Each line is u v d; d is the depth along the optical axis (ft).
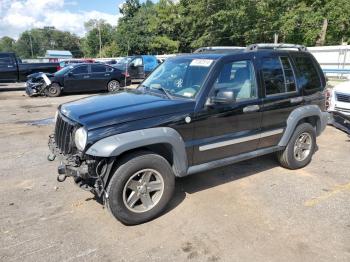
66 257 10.78
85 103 13.76
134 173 12.09
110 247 11.30
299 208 13.82
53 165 18.85
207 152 14.05
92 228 12.42
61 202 14.38
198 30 108.27
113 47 191.83
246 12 94.68
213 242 11.55
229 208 13.84
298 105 17.13
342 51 54.80
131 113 12.15
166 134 12.44
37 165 18.85
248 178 16.85
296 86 17.06
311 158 19.15
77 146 11.85
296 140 17.47
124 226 12.55
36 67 60.18
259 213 13.42
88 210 13.69
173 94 14.32
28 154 20.86
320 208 13.82
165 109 12.69
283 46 17.01
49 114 34.78
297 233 12.03
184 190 15.52
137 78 67.87
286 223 12.69
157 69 17.11
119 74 56.65
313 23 92.43
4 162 19.35
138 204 12.80
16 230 12.26
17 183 16.38
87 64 53.62
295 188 15.69
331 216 13.19
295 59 17.31
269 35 96.48
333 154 20.67
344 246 11.28
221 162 14.66
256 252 10.99
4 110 37.52
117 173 11.79
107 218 13.10
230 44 102.37
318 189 15.60
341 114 22.11
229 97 13.21
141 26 176.65
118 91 16.21
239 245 11.36
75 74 52.34
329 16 89.92
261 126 15.70
